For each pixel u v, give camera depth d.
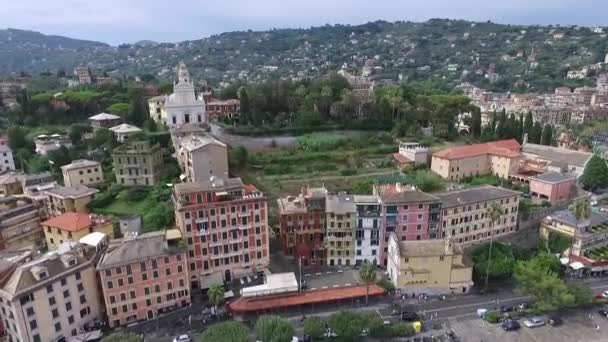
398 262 115.19
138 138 183.00
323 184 161.38
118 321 103.94
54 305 95.19
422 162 184.00
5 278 94.81
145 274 104.62
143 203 146.75
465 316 108.56
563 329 103.88
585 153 188.25
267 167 174.12
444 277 117.06
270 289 109.81
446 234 132.88
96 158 175.50
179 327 103.25
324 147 193.00
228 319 105.88
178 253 107.69
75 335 100.12
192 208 112.81
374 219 126.62
